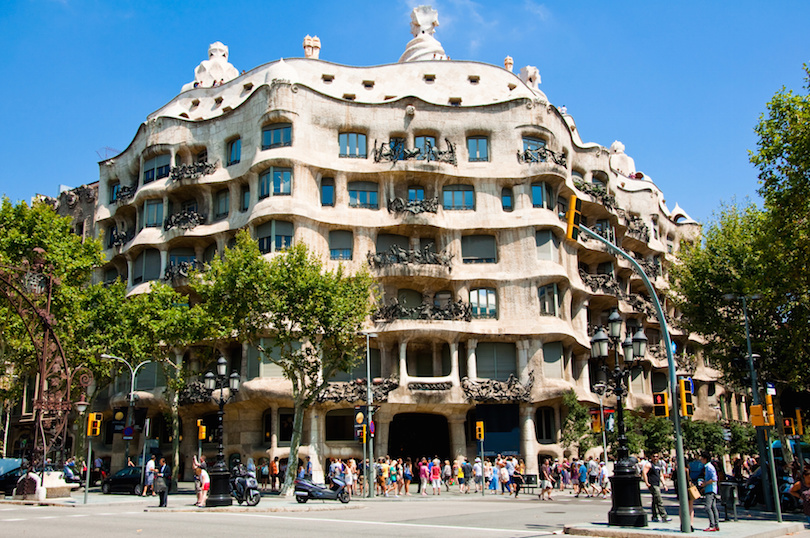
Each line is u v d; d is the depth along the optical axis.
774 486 24.19
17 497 33.66
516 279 51.69
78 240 46.75
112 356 41.41
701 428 58.09
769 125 32.19
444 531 19.50
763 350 39.47
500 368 51.28
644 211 71.69
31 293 40.22
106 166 61.47
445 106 54.03
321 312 37.19
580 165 62.56
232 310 38.28
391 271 49.78
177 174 53.62
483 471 42.19
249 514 26.45
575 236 20.52
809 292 35.62
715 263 42.12
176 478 42.69
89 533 18.86
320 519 23.91
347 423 49.59
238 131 53.16
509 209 53.72
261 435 49.03
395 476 40.41
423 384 47.88
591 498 38.97
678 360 66.31
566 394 49.38
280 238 48.81
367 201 52.28
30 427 65.25
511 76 60.84
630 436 50.31
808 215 32.56
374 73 59.41
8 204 45.00
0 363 44.53
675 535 18.23
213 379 33.75
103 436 58.28
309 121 51.47
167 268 52.25
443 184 53.47
